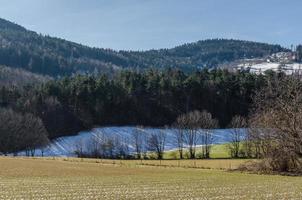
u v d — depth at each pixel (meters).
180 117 141.12
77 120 151.75
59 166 70.69
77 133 149.25
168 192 36.88
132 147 129.62
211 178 52.84
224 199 32.34
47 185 42.56
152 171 65.81
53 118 145.62
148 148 127.56
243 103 155.88
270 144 63.22
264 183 45.69
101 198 32.78
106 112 157.62
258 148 67.69
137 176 56.22
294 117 62.00
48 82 164.00
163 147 130.75
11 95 153.00
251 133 69.19
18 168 63.69
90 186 41.97
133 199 32.19
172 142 137.38
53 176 54.31
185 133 136.75
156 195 34.69
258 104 92.94
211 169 71.75
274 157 62.56
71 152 131.25
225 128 151.12
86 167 70.94
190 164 86.19
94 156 123.94
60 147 136.38
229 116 156.38
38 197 33.16
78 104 155.62
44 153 130.75
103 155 123.44
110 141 124.88
